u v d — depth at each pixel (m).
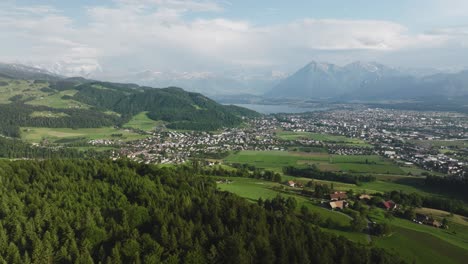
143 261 83.12
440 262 113.31
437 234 138.25
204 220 106.44
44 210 101.31
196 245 89.81
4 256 83.12
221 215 108.38
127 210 104.19
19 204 105.44
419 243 127.19
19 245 88.75
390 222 147.75
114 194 122.69
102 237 93.00
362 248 102.00
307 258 90.44
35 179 131.25
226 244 90.62
